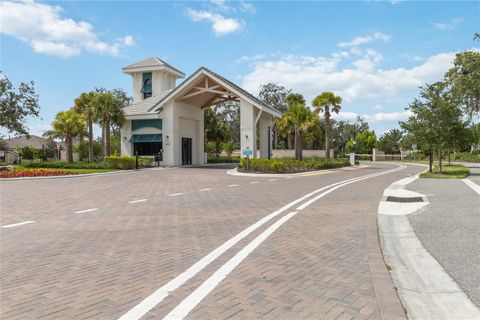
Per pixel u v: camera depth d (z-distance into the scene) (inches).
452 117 850.1
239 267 204.1
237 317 142.9
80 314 146.6
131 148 1413.6
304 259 218.8
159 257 225.3
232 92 1203.9
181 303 156.3
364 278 185.8
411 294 164.9
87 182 749.3
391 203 433.4
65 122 1509.6
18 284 180.7
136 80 1676.9
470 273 189.5
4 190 605.3
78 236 283.4
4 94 1252.5
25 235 287.6
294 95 1836.9
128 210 404.8
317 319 140.9
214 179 812.0
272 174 922.1
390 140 3031.5
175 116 1354.6
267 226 313.1
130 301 159.0
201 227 312.7
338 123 3531.0
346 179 813.9
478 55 756.0
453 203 414.0
